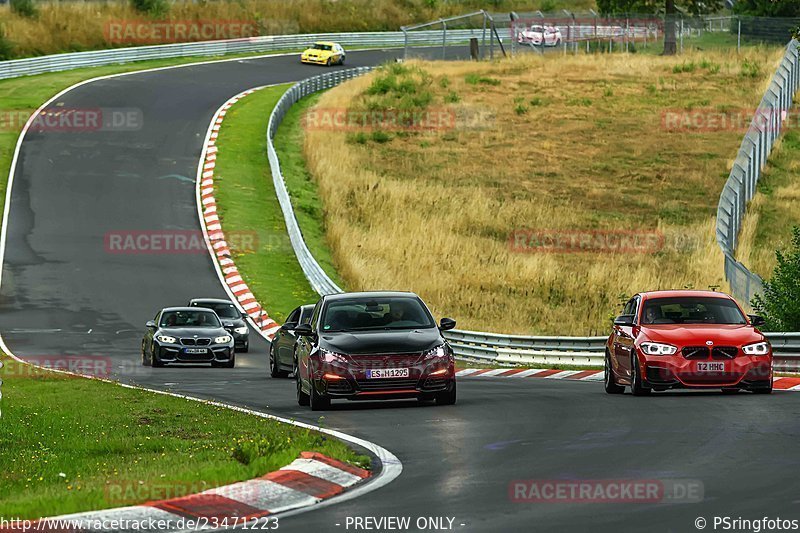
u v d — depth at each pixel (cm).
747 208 14312
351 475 3612
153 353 9025
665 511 2928
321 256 14150
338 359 5628
